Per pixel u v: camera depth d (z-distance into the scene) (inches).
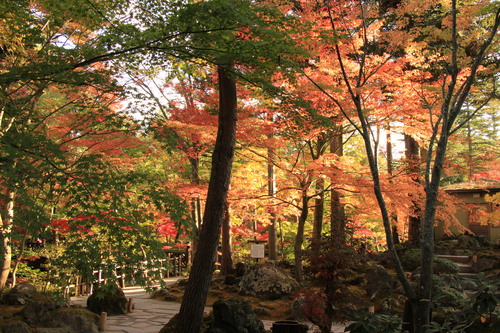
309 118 311.4
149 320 388.5
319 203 544.4
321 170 400.5
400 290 447.5
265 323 379.9
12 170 226.4
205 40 260.8
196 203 638.5
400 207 406.3
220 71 320.5
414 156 471.8
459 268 530.9
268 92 295.7
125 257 230.5
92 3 271.4
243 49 255.1
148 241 241.8
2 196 234.1
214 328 291.4
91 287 535.2
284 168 484.1
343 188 448.8
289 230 848.3
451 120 227.6
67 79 278.5
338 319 265.3
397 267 224.2
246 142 433.4
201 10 238.1
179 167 602.5
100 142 395.5
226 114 324.2
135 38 266.7
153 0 252.2
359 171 425.7
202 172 834.2
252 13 242.4
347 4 350.3
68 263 231.6
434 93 375.9
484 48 222.8
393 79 389.4
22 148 243.6
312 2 359.9
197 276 300.8
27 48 371.2
